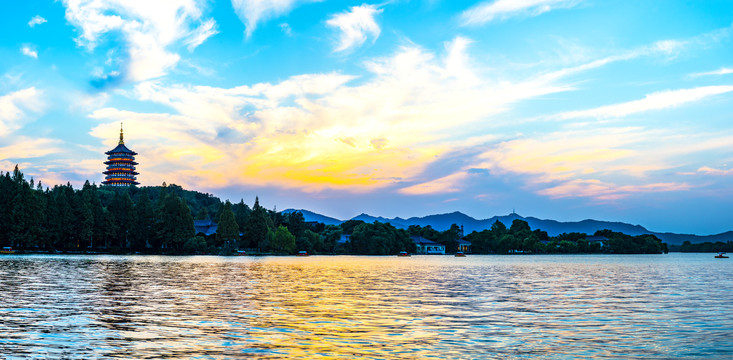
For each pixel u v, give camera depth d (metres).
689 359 19.31
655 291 46.88
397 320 27.09
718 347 21.23
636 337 23.16
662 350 20.66
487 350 20.23
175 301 34.81
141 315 28.17
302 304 33.72
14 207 142.50
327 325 25.33
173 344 20.69
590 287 50.94
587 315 29.91
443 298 38.47
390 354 19.34
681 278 68.44
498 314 29.89
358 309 31.33
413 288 47.22
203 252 173.25
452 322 26.69
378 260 145.75
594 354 19.86
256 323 25.73
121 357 18.55
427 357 18.97
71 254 153.00
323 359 18.52
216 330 23.77
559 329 24.98
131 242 175.75
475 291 44.84
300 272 73.69
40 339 21.50
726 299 39.72
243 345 20.61
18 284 47.22
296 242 197.00
